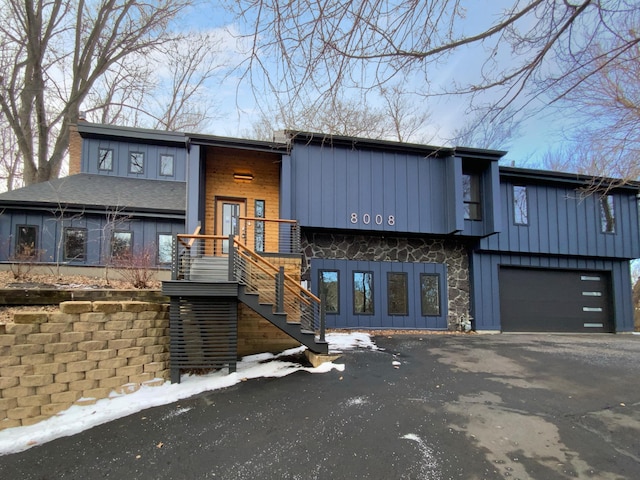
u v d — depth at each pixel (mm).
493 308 11773
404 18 2889
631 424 4234
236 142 9695
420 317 11516
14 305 5816
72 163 13352
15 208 10680
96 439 3990
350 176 10672
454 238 11953
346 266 11242
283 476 3225
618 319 12602
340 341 8977
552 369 6480
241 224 10922
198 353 5965
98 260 11078
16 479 3289
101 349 5105
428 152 11133
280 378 5926
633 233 12922
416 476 3203
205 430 4137
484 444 3750
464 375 6086
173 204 11883
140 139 13422
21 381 4461
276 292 7082
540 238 12109
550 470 3303
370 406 4711
